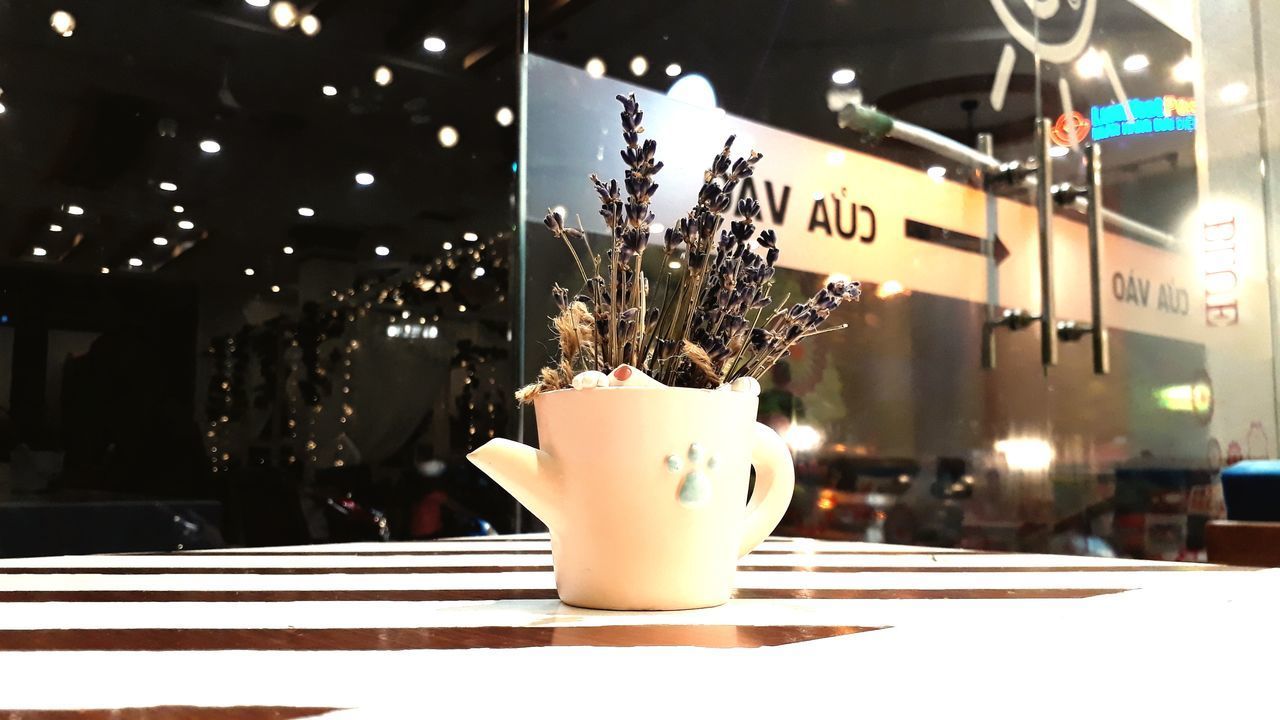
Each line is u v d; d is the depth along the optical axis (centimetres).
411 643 30
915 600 39
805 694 24
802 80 138
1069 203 147
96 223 102
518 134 133
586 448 37
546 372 40
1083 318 146
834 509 134
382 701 23
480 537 76
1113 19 152
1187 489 148
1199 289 152
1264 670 26
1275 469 81
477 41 131
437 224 127
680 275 40
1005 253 146
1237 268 152
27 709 23
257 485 110
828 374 135
